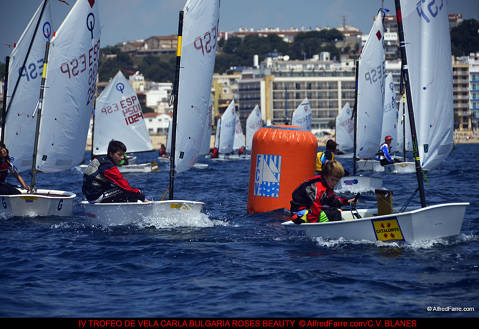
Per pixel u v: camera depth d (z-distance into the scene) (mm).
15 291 29125
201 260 35125
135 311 26047
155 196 76000
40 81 63094
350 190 76062
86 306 26812
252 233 44125
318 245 38656
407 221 36094
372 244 37594
